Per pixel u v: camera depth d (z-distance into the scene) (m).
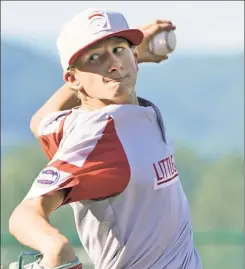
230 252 21.17
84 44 9.77
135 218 9.95
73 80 10.09
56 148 10.13
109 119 9.66
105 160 9.49
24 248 19.66
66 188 9.30
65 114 10.22
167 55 11.49
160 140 10.18
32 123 11.27
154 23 11.35
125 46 9.92
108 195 9.69
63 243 8.71
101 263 10.25
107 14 9.91
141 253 10.12
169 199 10.13
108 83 9.85
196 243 21.28
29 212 9.06
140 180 9.74
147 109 10.04
